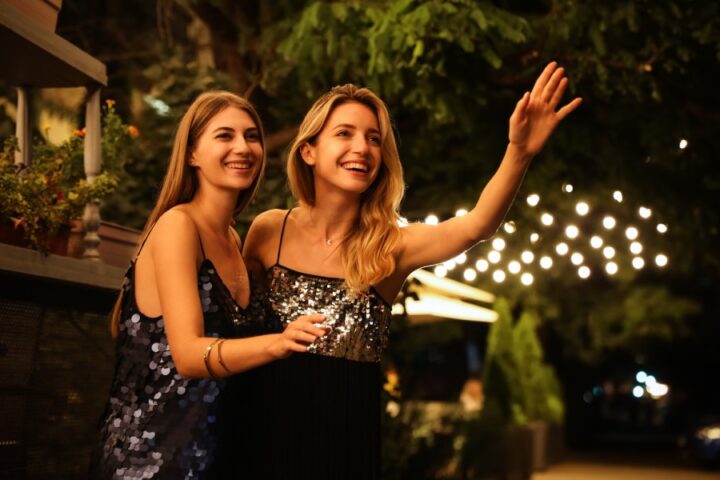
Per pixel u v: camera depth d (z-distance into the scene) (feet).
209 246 12.64
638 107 36.01
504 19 30.66
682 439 107.76
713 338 125.08
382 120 13.76
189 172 12.96
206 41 42.34
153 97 33.30
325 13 31.42
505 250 37.52
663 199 38.73
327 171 13.48
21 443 14.57
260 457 13.05
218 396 12.23
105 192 17.83
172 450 12.04
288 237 13.88
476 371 95.35
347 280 13.50
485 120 36.70
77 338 16.01
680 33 31.63
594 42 31.83
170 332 11.80
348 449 13.26
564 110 12.66
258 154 13.03
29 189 16.17
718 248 42.01
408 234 13.78
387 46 30.58
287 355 10.89
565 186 32.04
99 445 12.39
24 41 16.33
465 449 47.85
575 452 114.01
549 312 89.51
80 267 15.66
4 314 14.29
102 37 40.04
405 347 36.86
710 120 37.60
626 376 195.42
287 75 35.55
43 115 34.86
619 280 92.12
